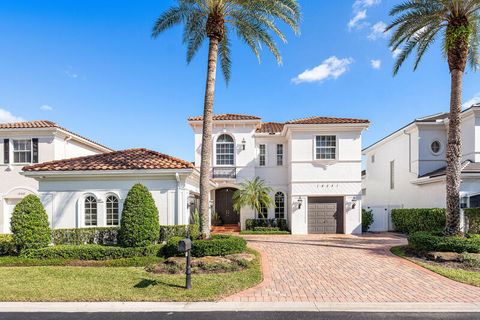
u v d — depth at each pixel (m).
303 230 19.02
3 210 18.56
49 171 12.66
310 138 19.28
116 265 10.21
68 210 13.01
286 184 21.20
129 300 7.07
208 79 12.37
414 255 11.61
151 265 9.82
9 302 6.98
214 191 22.69
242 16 13.16
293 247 13.95
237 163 21.00
